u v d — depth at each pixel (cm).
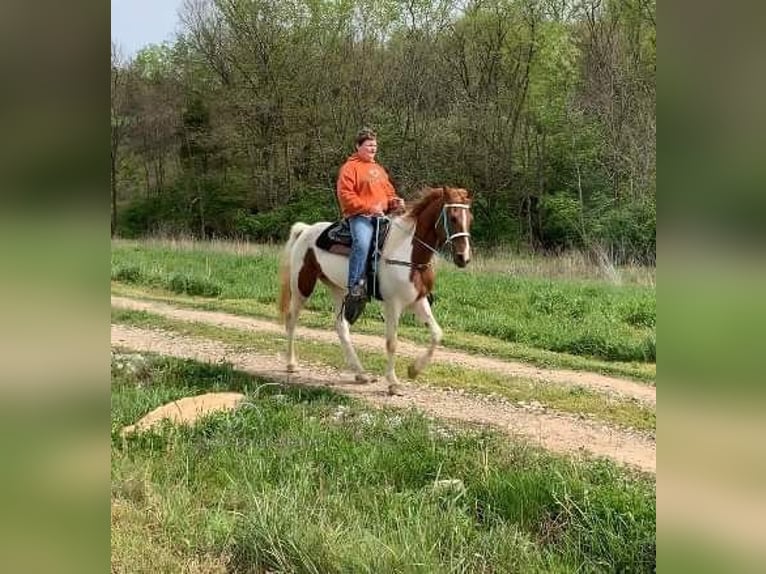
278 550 357
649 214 1692
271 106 2500
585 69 2194
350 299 696
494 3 2364
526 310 1034
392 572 340
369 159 713
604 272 1355
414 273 682
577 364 804
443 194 666
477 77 2395
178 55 2591
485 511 414
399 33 2500
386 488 434
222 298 1194
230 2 2558
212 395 639
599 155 2034
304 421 565
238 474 456
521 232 2120
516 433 576
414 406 640
